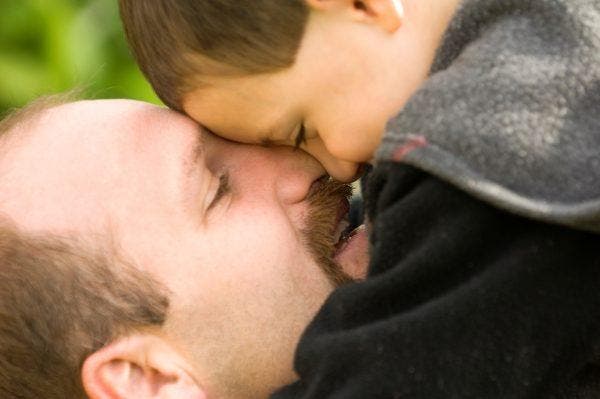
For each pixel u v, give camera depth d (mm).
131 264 2355
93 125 2473
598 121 1989
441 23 2303
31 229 2363
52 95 2691
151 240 2381
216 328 2393
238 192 2502
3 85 4598
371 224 2270
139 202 2396
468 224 2023
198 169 2465
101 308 2338
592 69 2018
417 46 2297
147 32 2363
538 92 1997
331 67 2299
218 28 2264
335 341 2105
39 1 4668
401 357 2041
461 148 1987
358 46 2283
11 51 4680
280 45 2264
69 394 2395
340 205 2604
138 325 2348
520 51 2049
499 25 2119
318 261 2508
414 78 2301
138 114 2504
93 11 4773
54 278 2342
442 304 2033
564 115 1987
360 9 2266
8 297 2354
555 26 2068
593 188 1930
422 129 2035
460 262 2045
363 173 2535
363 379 2055
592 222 1883
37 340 2354
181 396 2352
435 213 2061
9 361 2381
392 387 2035
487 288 2010
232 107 2400
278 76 2314
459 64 2094
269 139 2486
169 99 2486
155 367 2355
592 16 2057
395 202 2119
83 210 2371
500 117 1984
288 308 2443
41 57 4688
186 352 2379
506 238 2031
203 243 2408
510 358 2010
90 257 2346
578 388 2113
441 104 2035
